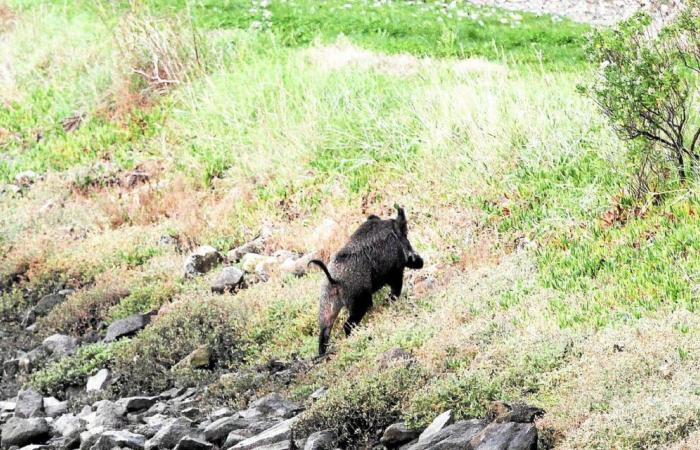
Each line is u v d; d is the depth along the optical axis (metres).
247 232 37.12
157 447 22.33
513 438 17.94
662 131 31.25
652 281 24.73
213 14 70.00
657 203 29.80
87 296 33.31
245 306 29.45
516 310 24.97
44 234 40.25
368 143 40.50
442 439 18.94
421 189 36.03
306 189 38.88
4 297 35.34
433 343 23.73
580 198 31.31
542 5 82.75
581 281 26.14
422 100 41.69
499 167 35.28
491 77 43.28
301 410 23.12
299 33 65.75
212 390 25.47
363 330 25.69
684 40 30.55
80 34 64.12
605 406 18.92
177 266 34.84
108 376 27.77
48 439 24.55
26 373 29.83
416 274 29.77
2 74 61.31
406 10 73.88
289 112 44.50
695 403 17.83
